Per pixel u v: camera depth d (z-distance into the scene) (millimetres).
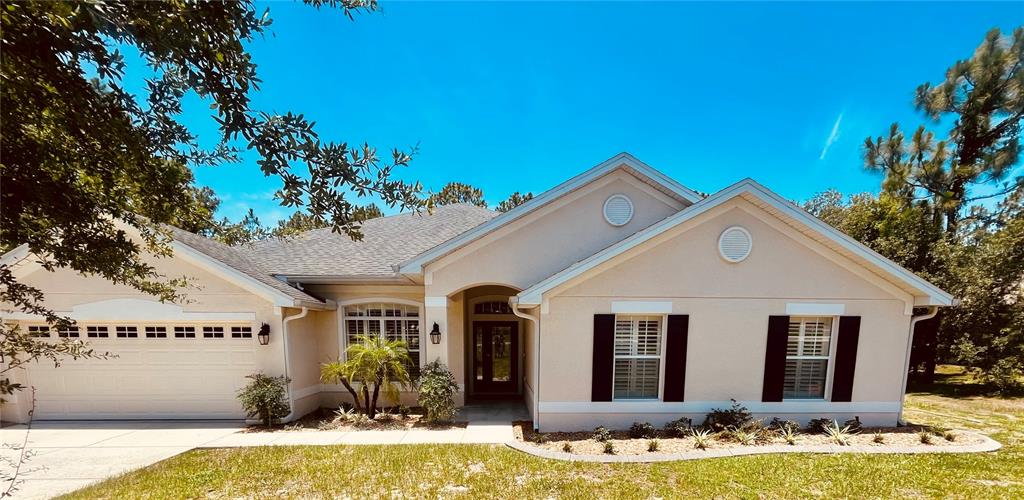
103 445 7980
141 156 2732
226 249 11266
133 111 2799
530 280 10062
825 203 36031
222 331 9617
